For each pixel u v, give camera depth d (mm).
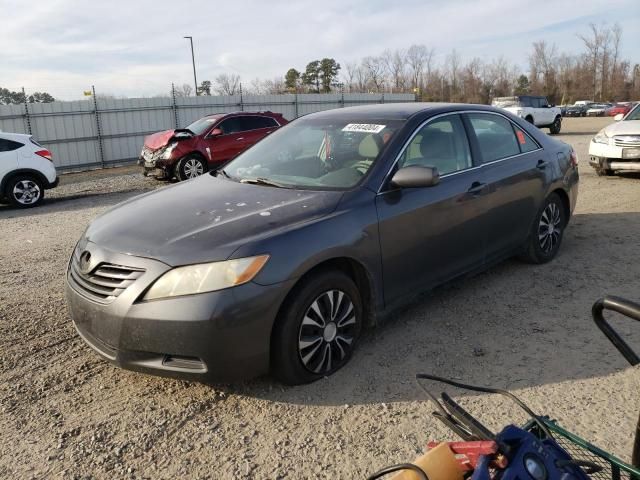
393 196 3619
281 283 2932
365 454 2627
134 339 2887
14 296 4887
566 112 57312
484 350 3607
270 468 2555
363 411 2969
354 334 3430
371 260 3430
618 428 2750
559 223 5355
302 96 25938
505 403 3004
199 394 3170
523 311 4215
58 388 3273
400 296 3729
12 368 3514
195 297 2797
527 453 1424
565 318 4062
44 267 5891
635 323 3914
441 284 4070
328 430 2816
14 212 10516
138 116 21062
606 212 7383
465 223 4129
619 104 55250
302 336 3104
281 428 2842
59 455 2670
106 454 2674
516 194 4641
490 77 77938
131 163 21172
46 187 11352
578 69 86375
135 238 3117
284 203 3418
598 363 3400
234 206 3434
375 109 4449
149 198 3869
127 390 3238
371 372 3365
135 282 2898
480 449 1432
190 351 2818
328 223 3223
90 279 3098
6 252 6750
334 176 3732
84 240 3391
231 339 2826
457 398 3064
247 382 3268
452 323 4035
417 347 3676
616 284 4695
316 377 3242
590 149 10477
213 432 2828
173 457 2646
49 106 19172
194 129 13867
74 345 3836
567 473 1431
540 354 3541
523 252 5102
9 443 2764
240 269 2840
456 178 4102
